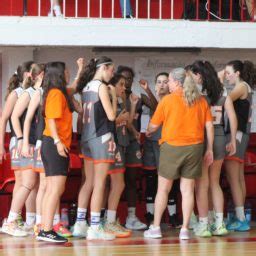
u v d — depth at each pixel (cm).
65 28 2358
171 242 1961
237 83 2145
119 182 2061
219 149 2050
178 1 2684
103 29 2367
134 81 2575
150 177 2192
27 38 2347
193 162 1970
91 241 1972
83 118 1991
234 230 2161
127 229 2114
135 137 2150
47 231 1936
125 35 2375
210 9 2545
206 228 2047
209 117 1994
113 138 1980
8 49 2520
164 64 2580
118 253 1803
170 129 1967
